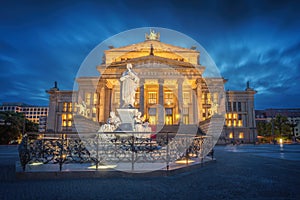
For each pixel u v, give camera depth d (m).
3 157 18.77
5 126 51.16
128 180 8.54
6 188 7.28
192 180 8.66
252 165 13.52
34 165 10.53
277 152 26.00
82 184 7.84
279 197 6.42
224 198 6.30
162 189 7.22
